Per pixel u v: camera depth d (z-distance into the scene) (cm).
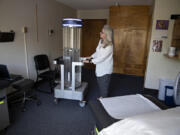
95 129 130
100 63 233
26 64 319
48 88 339
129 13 437
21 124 205
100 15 543
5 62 265
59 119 220
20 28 292
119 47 467
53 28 416
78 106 261
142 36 441
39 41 357
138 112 121
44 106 257
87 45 576
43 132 190
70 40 255
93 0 401
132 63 468
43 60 343
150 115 92
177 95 208
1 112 180
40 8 348
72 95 257
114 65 485
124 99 146
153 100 145
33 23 328
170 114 92
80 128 201
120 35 459
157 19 298
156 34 305
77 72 274
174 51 265
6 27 261
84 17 568
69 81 272
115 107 131
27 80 255
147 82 334
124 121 93
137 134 78
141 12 427
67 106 260
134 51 458
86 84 296
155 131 74
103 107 131
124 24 448
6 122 189
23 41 304
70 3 448
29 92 313
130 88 360
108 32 219
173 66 306
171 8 286
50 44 409
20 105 257
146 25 430
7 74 197
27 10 306
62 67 248
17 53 291
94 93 323
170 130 74
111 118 114
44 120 217
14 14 274
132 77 456
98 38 554
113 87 366
